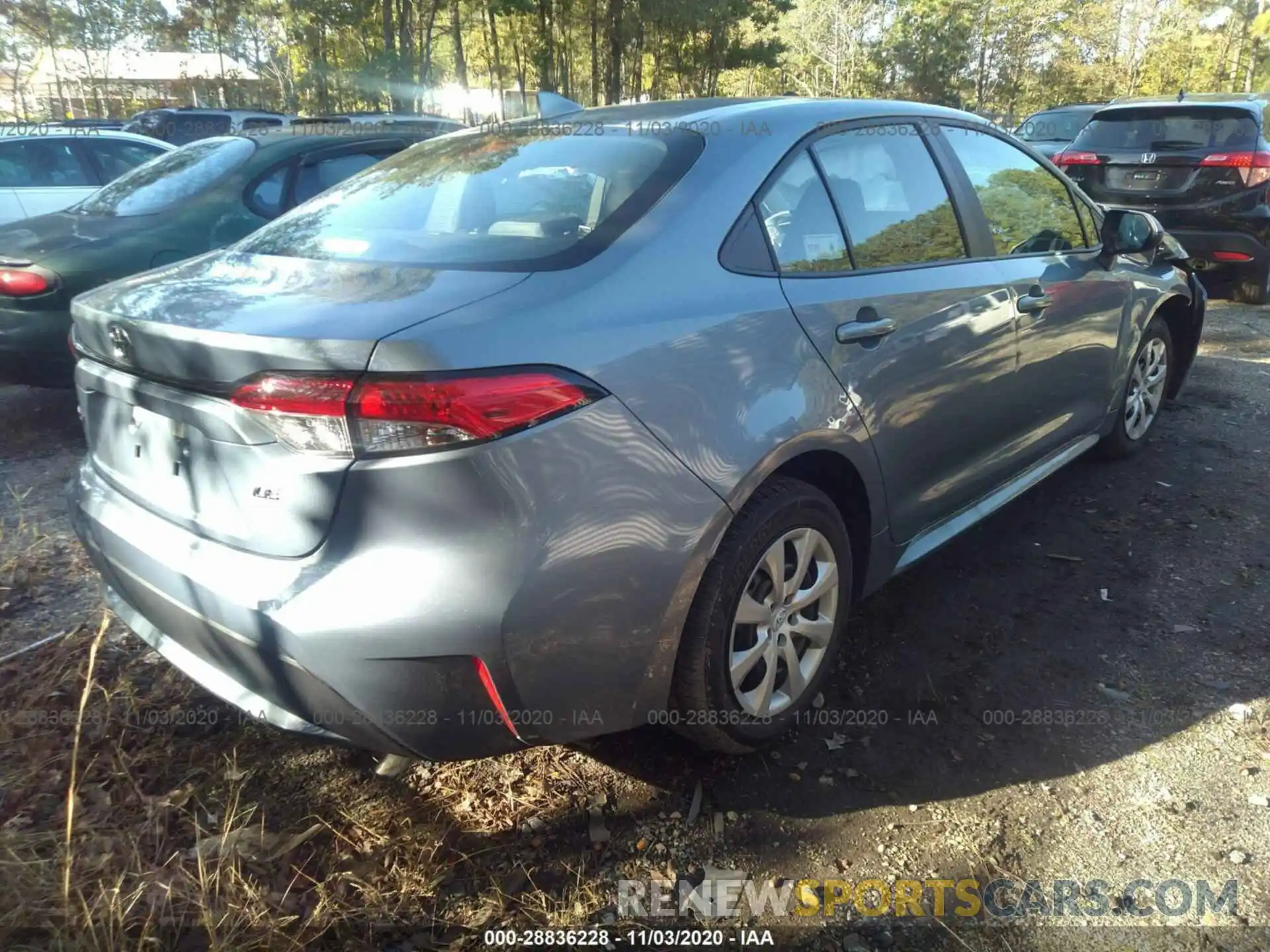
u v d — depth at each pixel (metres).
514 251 2.22
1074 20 54.47
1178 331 4.88
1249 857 2.21
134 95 33.91
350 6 25.52
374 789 2.45
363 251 2.39
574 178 2.52
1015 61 55.62
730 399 2.21
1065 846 2.25
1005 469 3.46
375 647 1.82
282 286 2.17
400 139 6.27
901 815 2.36
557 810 2.38
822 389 2.45
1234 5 51.91
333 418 1.79
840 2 54.44
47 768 2.48
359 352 1.78
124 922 1.94
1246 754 2.54
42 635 3.13
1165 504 4.11
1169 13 53.34
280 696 2.02
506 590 1.83
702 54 36.22
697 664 2.24
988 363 3.13
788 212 2.58
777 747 2.61
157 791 2.42
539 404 1.86
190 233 5.21
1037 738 2.63
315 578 1.86
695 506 2.11
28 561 3.65
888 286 2.76
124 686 2.81
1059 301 3.52
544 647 1.92
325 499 1.84
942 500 3.11
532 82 39.06
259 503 1.93
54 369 4.95
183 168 5.64
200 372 1.95
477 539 1.82
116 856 2.16
